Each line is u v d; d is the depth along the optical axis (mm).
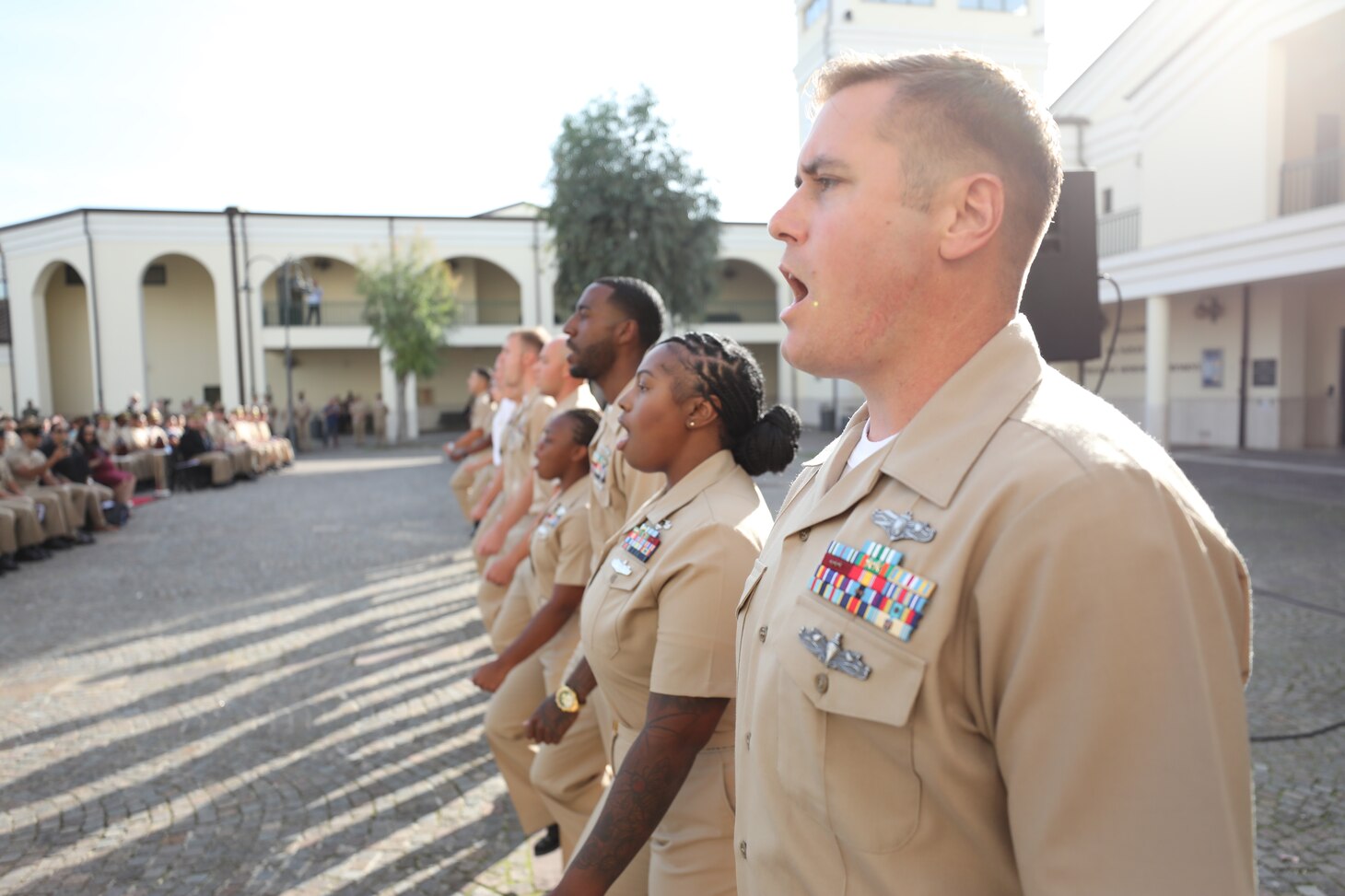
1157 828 727
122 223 28281
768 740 1029
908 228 949
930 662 853
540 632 2752
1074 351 5043
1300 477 12664
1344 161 14570
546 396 4059
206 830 3434
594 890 1589
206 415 17828
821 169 993
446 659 5523
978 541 841
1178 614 749
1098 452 805
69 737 4410
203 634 6266
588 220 16359
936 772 867
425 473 18734
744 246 31922
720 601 1647
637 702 1909
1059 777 766
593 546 2717
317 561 8883
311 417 31953
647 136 16297
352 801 3646
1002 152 933
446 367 34531
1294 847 3072
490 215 32000
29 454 10062
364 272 27000
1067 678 766
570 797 2678
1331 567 7234
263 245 29062
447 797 3666
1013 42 15812
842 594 942
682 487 1851
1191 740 735
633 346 2838
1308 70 14578
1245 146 14289
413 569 8320
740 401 1866
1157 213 16078
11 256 29938
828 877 956
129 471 13273
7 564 8625
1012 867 883
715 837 1733
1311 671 4840
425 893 2961
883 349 996
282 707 4762
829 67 1029
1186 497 813
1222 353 17172
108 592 7672
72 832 3441
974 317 974
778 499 10188
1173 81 15555
